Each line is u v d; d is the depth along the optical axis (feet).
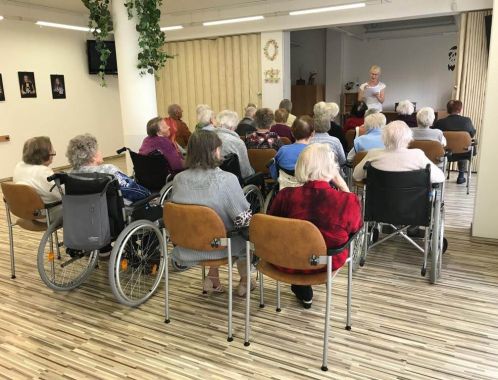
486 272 10.49
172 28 27.58
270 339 8.02
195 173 8.02
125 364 7.43
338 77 36.22
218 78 27.63
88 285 10.48
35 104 25.68
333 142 12.17
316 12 23.62
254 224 6.93
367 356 7.43
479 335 7.97
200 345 7.92
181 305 9.39
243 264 9.43
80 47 28.07
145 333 8.36
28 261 12.09
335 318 8.64
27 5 24.43
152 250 10.33
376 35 38.09
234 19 25.22
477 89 20.58
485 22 19.79
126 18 16.01
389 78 38.93
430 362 7.24
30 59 25.18
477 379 6.81
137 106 16.67
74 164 9.57
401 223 9.54
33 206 9.99
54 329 8.58
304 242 6.56
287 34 25.57
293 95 35.78
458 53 20.81
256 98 26.61
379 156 9.45
